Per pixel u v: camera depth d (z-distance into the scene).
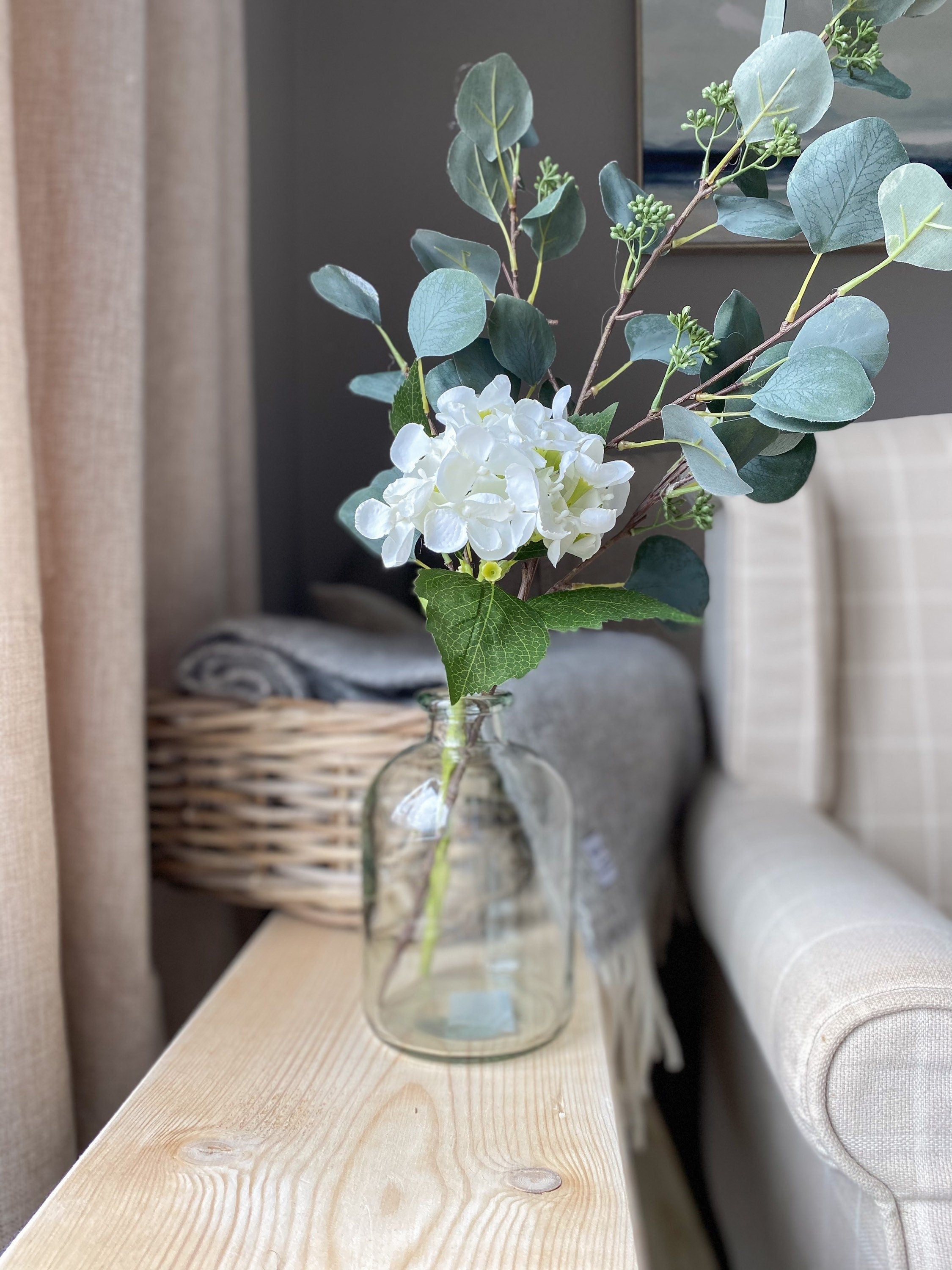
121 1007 0.70
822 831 0.76
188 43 0.88
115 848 0.69
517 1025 0.58
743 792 0.86
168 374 0.90
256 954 0.71
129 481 0.69
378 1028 0.58
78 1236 0.41
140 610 0.71
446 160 0.72
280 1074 0.54
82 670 0.69
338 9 0.78
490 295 0.54
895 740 0.85
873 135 0.43
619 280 0.59
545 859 0.61
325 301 0.92
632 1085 0.79
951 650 0.84
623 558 0.62
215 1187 0.44
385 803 0.59
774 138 0.46
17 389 0.57
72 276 0.67
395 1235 0.41
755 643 0.86
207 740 0.76
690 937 0.99
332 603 1.02
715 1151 0.94
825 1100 0.48
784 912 0.61
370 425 0.96
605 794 0.80
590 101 0.62
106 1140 0.48
